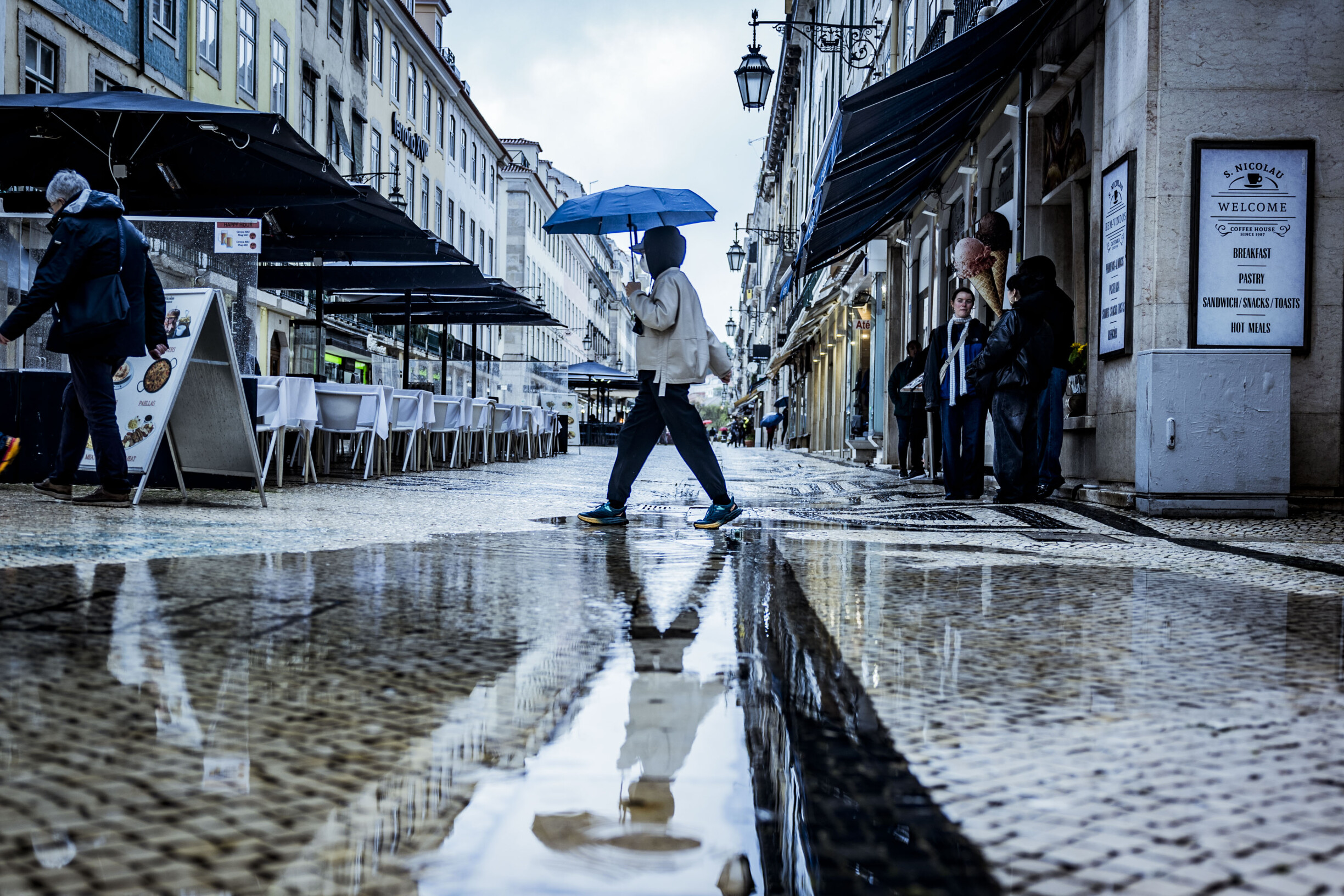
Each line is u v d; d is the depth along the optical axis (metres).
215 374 6.60
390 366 18.22
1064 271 10.88
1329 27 7.63
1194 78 7.67
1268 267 7.68
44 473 8.12
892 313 20.02
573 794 1.40
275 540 4.73
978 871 1.16
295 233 14.41
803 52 37.50
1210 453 6.87
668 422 5.88
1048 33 9.88
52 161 11.12
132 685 2.03
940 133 12.47
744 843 1.23
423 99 39.66
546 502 7.81
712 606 3.12
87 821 1.29
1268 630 2.84
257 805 1.35
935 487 11.08
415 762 1.55
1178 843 1.26
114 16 18.58
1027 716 1.89
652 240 6.03
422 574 3.72
